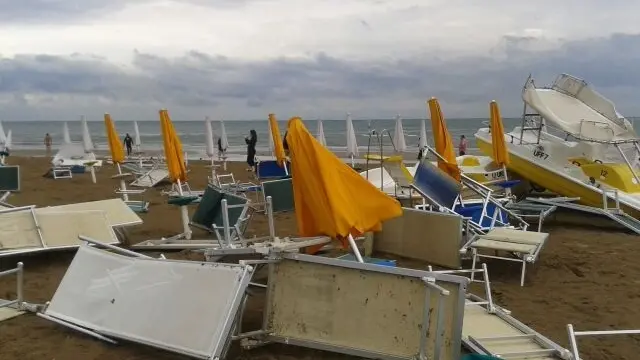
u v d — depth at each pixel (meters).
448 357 4.02
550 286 6.88
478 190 9.09
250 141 21.44
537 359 4.25
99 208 8.36
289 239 6.22
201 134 71.19
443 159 8.99
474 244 7.02
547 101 12.49
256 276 6.49
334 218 4.67
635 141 12.12
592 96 12.51
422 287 4.18
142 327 4.62
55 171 20.42
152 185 17.31
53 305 5.36
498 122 11.62
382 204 4.94
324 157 4.76
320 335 4.48
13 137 73.75
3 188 10.06
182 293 4.55
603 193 10.71
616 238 9.66
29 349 4.77
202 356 4.15
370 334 4.32
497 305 5.96
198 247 7.73
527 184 13.20
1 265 7.55
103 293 5.07
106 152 42.72
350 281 4.42
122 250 5.31
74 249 7.75
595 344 5.13
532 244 7.02
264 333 4.61
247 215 7.78
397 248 7.97
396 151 20.23
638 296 6.50
